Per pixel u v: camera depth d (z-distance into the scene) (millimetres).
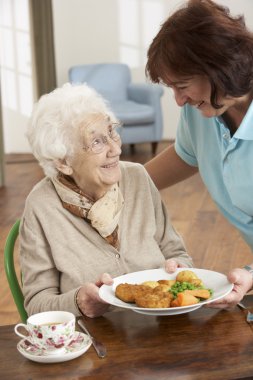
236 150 1924
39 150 1939
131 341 1619
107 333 1670
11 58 8625
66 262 1953
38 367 1512
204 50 1576
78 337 1611
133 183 2127
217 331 1650
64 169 1951
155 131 8203
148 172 2363
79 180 1971
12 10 8477
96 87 8555
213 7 1628
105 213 1970
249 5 8695
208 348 1566
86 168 1932
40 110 1935
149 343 1604
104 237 1995
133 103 8391
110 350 1578
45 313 1590
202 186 6766
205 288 1763
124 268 2016
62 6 8891
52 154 1921
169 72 1640
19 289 2086
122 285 1717
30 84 8656
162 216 2184
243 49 1590
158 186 2383
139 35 8953
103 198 1971
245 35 1594
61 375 1472
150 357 1535
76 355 1528
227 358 1517
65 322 1551
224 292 1691
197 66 1589
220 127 1978
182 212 5824
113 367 1498
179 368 1480
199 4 1621
